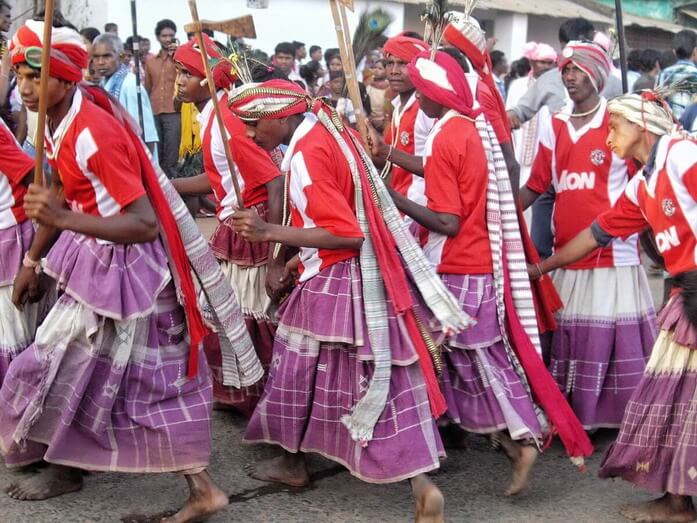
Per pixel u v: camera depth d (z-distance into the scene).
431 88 3.84
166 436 3.44
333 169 3.49
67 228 3.14
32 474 3.97
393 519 3.72
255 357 3.73
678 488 3.51
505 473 4.22
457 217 3.86
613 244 4.52
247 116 3.60
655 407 3.56
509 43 18.50
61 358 3.40
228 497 3.87
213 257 3.59
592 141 4.52
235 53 4.05
